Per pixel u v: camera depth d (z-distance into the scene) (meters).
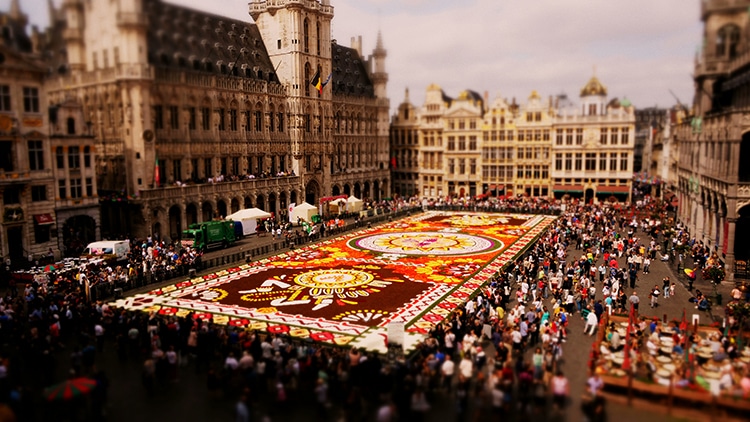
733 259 43.19
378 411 21.92
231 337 28.86
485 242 61.72
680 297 39.97
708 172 52.09
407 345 30.61
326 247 59.56
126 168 30.86
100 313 32.50
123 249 49.53
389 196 111.75
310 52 84.88
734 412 21.14
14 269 45.75
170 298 40.03
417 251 57.03
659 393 22.36
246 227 67.88
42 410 22.84
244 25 80.06
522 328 29.48
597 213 75.00
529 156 100.25
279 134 78.88
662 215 72.12
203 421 22.14
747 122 41.59
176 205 56.28
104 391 23.22
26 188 48.09
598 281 44.50
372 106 105.44
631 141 89.56
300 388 24.50
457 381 25.56
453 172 110.00
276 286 43.47
